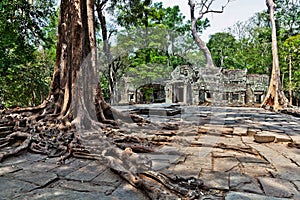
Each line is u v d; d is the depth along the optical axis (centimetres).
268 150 390
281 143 440
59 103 561
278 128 602
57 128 470
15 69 1082
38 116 541
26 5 995
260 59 2245
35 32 1080
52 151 373
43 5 1062
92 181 265
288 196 224
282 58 1883
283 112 1034
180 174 283
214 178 271
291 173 287
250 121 743
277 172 290
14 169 302
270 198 219
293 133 518
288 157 351
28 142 393
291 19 2164
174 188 235
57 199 223
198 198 221
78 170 299
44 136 434
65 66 581
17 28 978
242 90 1794
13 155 352
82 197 227
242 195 225
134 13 1364
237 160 339
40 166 315
